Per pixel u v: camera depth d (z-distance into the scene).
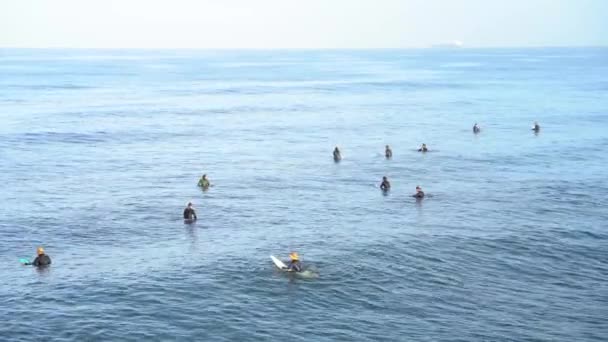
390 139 98.38
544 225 51.69
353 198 61.78
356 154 85.94
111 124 116.94
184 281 40.03
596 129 105.00
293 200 61.28
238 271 41.62
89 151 89.44
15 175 73.25
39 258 43.12
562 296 38.09
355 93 183.88
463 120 119.88
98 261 44.06
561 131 103.44
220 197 62.81
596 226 51.34
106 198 62.59
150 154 87.50
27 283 39.97
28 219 54.91
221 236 49.72
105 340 32.38
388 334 33.12
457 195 62.22
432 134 102.81
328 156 84.94
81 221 54.31
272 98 169.62
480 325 34.22
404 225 52.06
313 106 149.25
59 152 88.31
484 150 87.44
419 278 40.66
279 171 75.38
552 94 170.12
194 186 68.00
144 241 48.69
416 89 196.50
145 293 38.16
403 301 37.22
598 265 43.06
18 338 32.53
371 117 126.94
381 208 57.75
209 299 37.31
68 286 39.41
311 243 47.44
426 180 69.38
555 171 72.88
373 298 37.59
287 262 43.34
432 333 33.25
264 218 54.84
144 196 63.41
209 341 32.34
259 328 33.75
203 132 108.12
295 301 37.09
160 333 33.12
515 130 105.50
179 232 51.00
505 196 61.59
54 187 67.44
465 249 45.97
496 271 41.97
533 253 45.25
